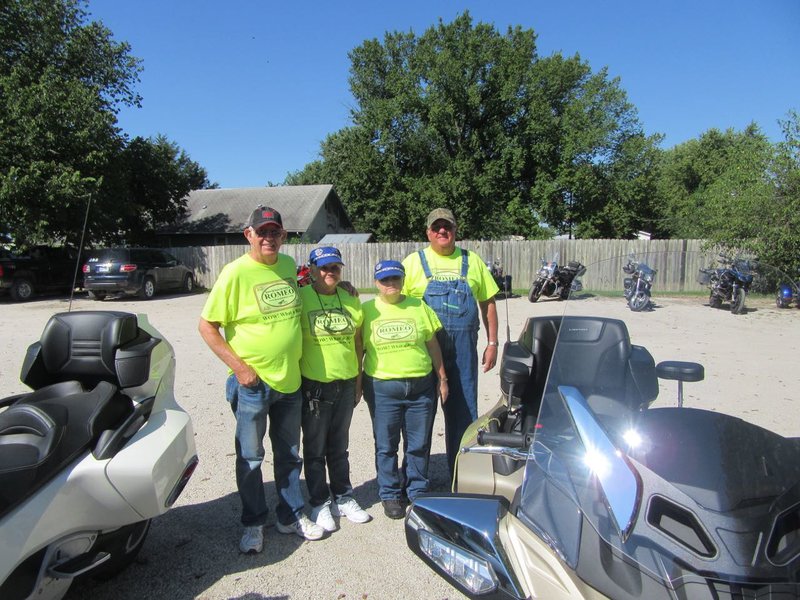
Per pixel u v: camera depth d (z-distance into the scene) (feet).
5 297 62.49
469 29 115.65
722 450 5.88
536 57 118.01
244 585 10.31
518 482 9.66
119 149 71.97
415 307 12.81
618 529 5.19
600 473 5.73
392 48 138.10
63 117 62.03
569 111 110.01
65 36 70.33
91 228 67.26
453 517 5.91
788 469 5.80
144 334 11.12
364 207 120.98
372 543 11.80
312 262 12.23
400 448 17.72
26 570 7.85
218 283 11.04
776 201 43.60
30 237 61.05
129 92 76.79
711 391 9.66
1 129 59.06
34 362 10.26
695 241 46.65
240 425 11.48
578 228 111.24
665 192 126.11
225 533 12.25
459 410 13.61
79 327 10.30
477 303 13.62
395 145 118.73
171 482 9.43
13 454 8.05
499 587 5.33
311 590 10.16
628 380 8.09
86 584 10.30
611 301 9.31
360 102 142.61
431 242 13.80
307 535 11.88
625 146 110.63
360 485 14.78
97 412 9.07
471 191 111.34
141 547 10.80
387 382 12.59
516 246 70.69
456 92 112.68
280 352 11.25
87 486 8.51
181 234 114.42
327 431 12.58
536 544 5.59
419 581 10.41
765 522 5.06
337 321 12.12
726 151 149.79
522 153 110.01
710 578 4.66
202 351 31.19
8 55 66.18
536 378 12.01
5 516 7.55
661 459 5.83
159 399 10.53
